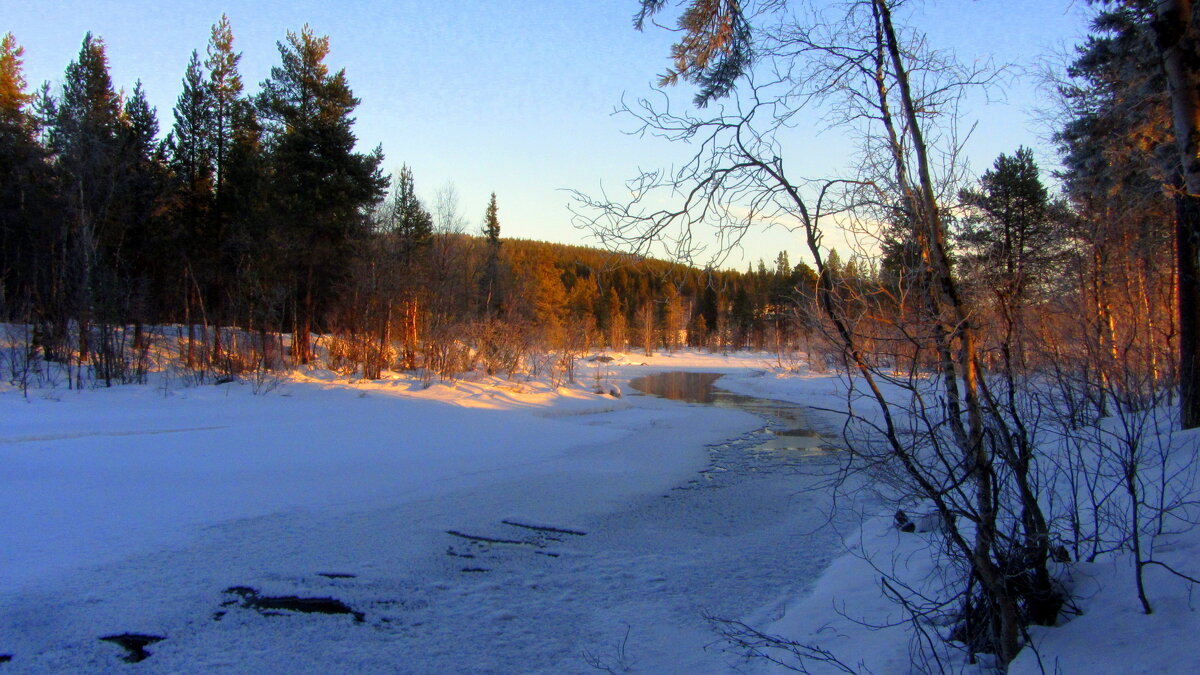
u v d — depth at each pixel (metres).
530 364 37.06
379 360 28.30
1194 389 8.41
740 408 28.45
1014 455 4.30
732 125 4.59
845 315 4.20
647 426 22.36
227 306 30.88
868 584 6.53
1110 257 7.36
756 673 5.04
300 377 25.83
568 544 8.93
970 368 4.19
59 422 16.48
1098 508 4.77
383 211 38.75
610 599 6.90
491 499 11.32
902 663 4.47
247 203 30.16
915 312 4.12
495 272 39.88
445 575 7.55
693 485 13.12
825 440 19.69
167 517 9.26
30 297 25.56
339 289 30.41
